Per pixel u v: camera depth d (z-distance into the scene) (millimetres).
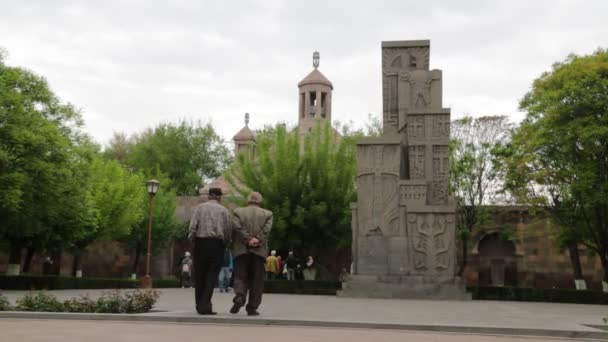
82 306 11477
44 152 27188
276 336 8391
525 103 34688
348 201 36500
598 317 14562
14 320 10055
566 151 30203
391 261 24703
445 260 24469
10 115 26609
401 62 27078
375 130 48344
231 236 11547
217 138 80750
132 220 44156
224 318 10352
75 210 30984
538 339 9141
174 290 29812
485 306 18906
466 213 42344
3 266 47094
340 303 18375
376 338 8516
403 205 25016
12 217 26953
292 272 34469
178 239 53625
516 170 33938
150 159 76250
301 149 56062
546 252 42875
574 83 29797
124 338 7680
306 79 63344
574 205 32500
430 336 9055
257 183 37562
